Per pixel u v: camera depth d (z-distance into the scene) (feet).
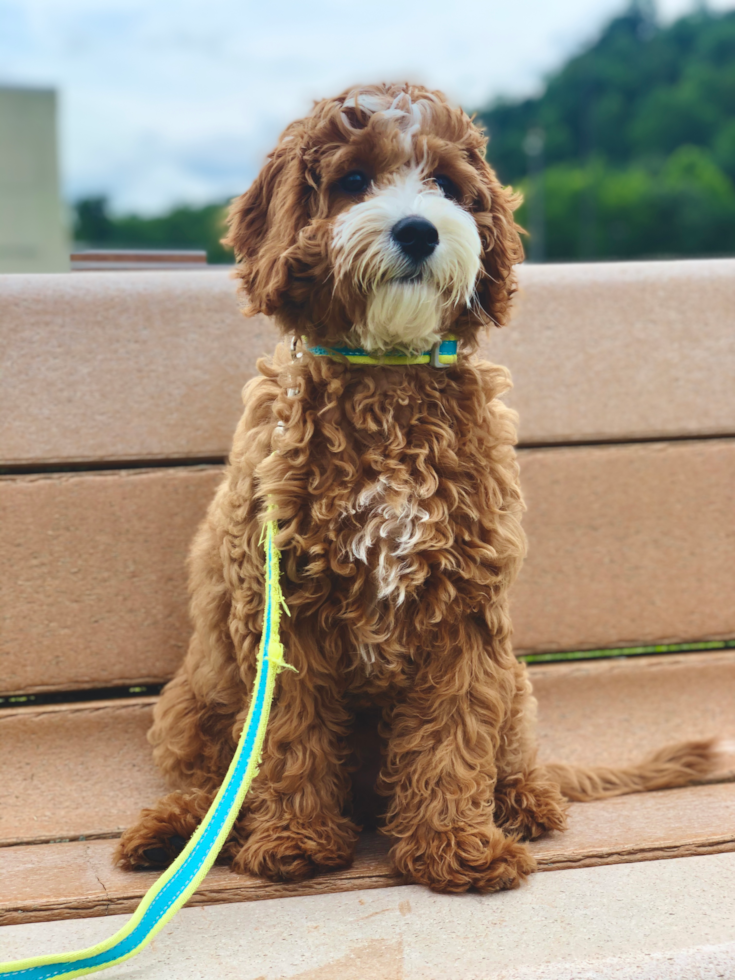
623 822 2.38
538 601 2.88
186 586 2.77
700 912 2.03
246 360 2.81
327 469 2.17
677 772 2.57
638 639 2.92
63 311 2.75
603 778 2.55
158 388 2.77
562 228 54.65
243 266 2.35
